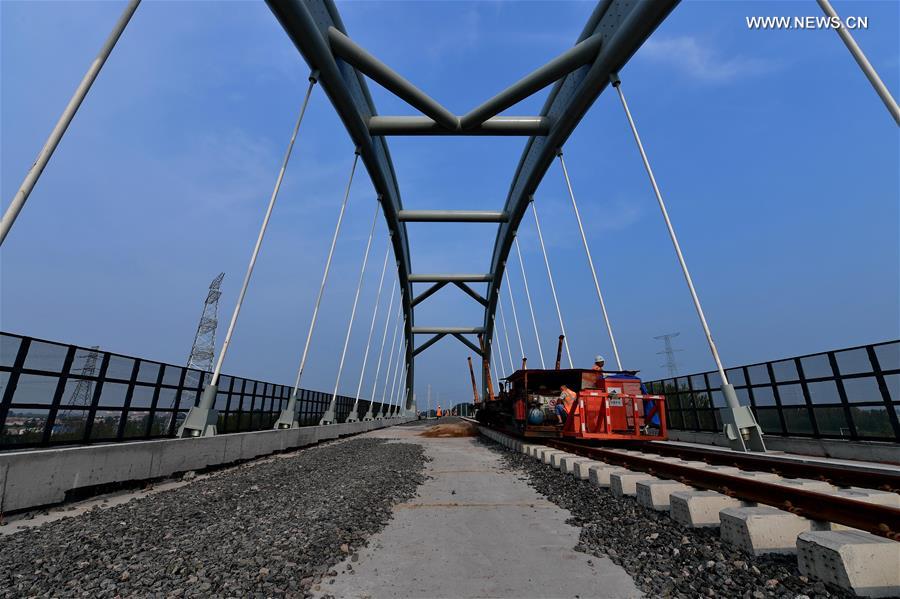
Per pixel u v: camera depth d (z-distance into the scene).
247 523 6.09
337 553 4.94
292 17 20.69
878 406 11.77
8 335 9.85
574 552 5.02
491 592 3.94
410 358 84.25
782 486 5.46
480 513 7.00
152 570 4.36
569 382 17.97
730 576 4.01
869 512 4.38
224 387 18.27
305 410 29.08
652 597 3.77
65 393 11.09
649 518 5.96
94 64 9.41
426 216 50.44
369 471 11.07
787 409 14.64
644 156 20.16
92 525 6.10
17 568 4.51
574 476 9.83
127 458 9.04
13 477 6.76
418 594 3.91
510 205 49.16
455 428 37.94
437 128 31.95
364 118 31.17
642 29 21.56
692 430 19.22
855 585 3.48
